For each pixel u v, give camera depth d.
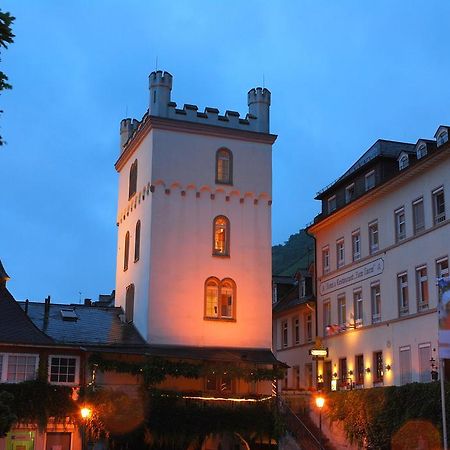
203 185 40.94
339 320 46.03
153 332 38.28
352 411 35.72
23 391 34.34
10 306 36.94
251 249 41.19
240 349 39.62
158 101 41.19
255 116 43.19
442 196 35.84
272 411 37.88
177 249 39.72
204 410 36.88
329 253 48.09
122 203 46.41
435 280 35.56
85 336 38.09
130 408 35.50
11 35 13.93
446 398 29.80
